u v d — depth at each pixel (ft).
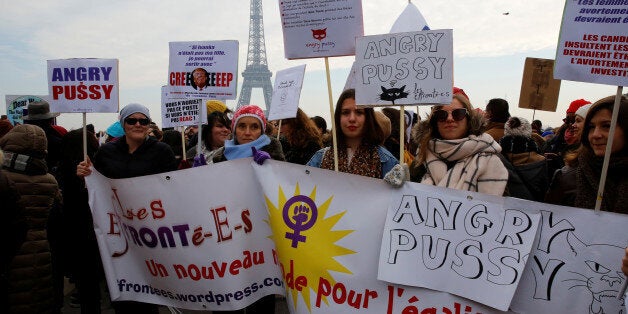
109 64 15.71
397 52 11.55
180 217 12.94
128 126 16.66
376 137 13.99
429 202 10.48
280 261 11.80
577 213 9.64
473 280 10.03
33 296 15.42
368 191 10.99
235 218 12.64
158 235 13.15
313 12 13.44
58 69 15.81
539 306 9.80
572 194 11.79
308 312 11.34
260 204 12.42
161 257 13.24
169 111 21.40
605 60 9.95
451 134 12.01
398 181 10.58
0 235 12.79
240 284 12.77
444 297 10.24
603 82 9.96
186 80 17.78
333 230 11.19
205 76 17.61
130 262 13.71
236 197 12.60
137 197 13.15
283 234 11.68
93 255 18.25
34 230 15.61
